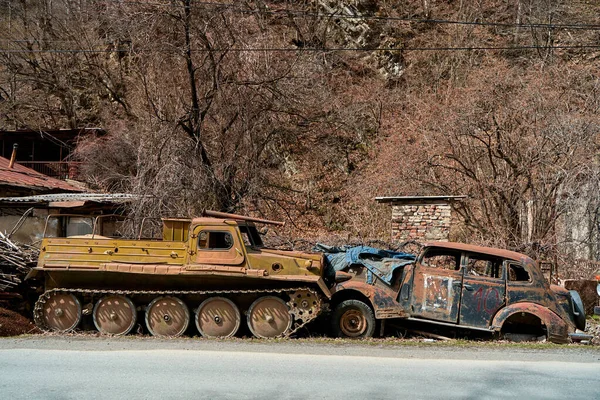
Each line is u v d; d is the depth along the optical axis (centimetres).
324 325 1080
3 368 715
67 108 3347
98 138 2675
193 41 1811
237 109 1844
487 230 1692
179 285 996
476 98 1880
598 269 1497
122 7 1911
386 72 3052
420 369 728
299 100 2000
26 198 1595
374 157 2686
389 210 2284
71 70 3356
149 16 1770
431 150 2019
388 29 3191
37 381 651
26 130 3019
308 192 2559
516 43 2962
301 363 753
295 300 959
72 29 3303
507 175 1725
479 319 970
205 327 969
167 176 1639
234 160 1848
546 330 978
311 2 3141
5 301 1090
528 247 1477
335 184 2620
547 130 1620
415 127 2494
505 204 1694
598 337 1077
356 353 826
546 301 964
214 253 973
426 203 1586
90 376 674
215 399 582
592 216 1581
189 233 986
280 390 618
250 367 725
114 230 1789
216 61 1827
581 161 1560
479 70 2497
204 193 1723
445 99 2548
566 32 2942
